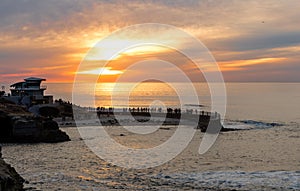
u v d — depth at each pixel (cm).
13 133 6038
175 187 3253
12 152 5153
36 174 3744
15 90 10219
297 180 3425
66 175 3709
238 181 3409
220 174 3712
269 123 9200
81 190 3177
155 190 3170
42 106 8788
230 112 12775
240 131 7769
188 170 3953
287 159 4684
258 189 3141
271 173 3744
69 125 7925
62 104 9719
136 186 3303
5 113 6341
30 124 6106
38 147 5588
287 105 16612
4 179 2366
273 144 6041
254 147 5700
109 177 3647
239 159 4669
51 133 6128
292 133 7531
